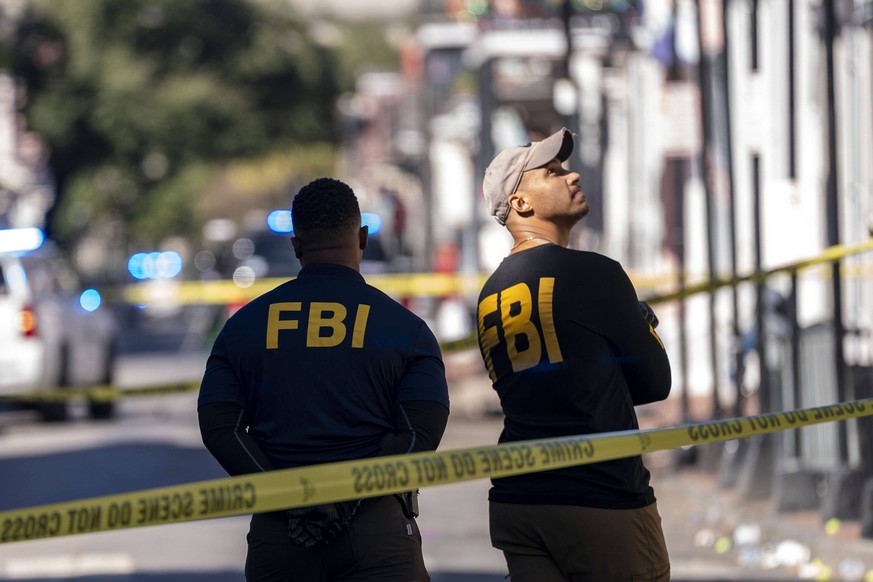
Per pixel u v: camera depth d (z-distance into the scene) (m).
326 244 12.88
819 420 13.89
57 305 49.31
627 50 58.69
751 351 40.75
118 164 150.12
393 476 11.15
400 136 160.25
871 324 36.03
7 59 146.25
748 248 48.19
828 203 27.03
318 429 12.25
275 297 12.72
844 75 37.41
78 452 41.31
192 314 128.00
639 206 59.91
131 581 23.89
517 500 12.95
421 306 61.25
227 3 155.00
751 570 24.03
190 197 155.00
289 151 161.25
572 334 12.88
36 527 9.91
